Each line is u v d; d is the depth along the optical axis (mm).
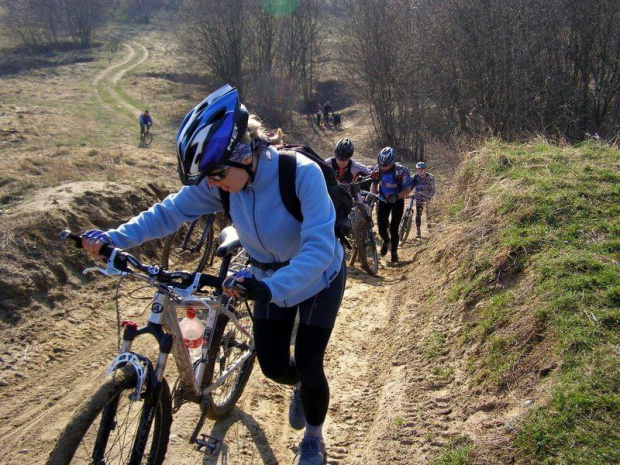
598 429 2809
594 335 3428
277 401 4258
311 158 2961
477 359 4023
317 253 2650
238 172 2639
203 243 7633
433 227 8289
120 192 8547
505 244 4859
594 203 5109
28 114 30391
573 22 23594
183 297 2717
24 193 8672
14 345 5152
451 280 5332
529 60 23844
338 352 5086
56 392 4477
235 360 3867
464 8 25547
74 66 55031
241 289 2441
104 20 76250
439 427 3498
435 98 29406
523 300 4164
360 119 44219
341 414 4023
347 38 35312
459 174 7777
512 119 23625
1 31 65125
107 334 5543
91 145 20688
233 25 42531
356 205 8023
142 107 39219
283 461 3545
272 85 44000
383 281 7816
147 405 2680
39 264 6219
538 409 3088
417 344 4680
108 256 2719
